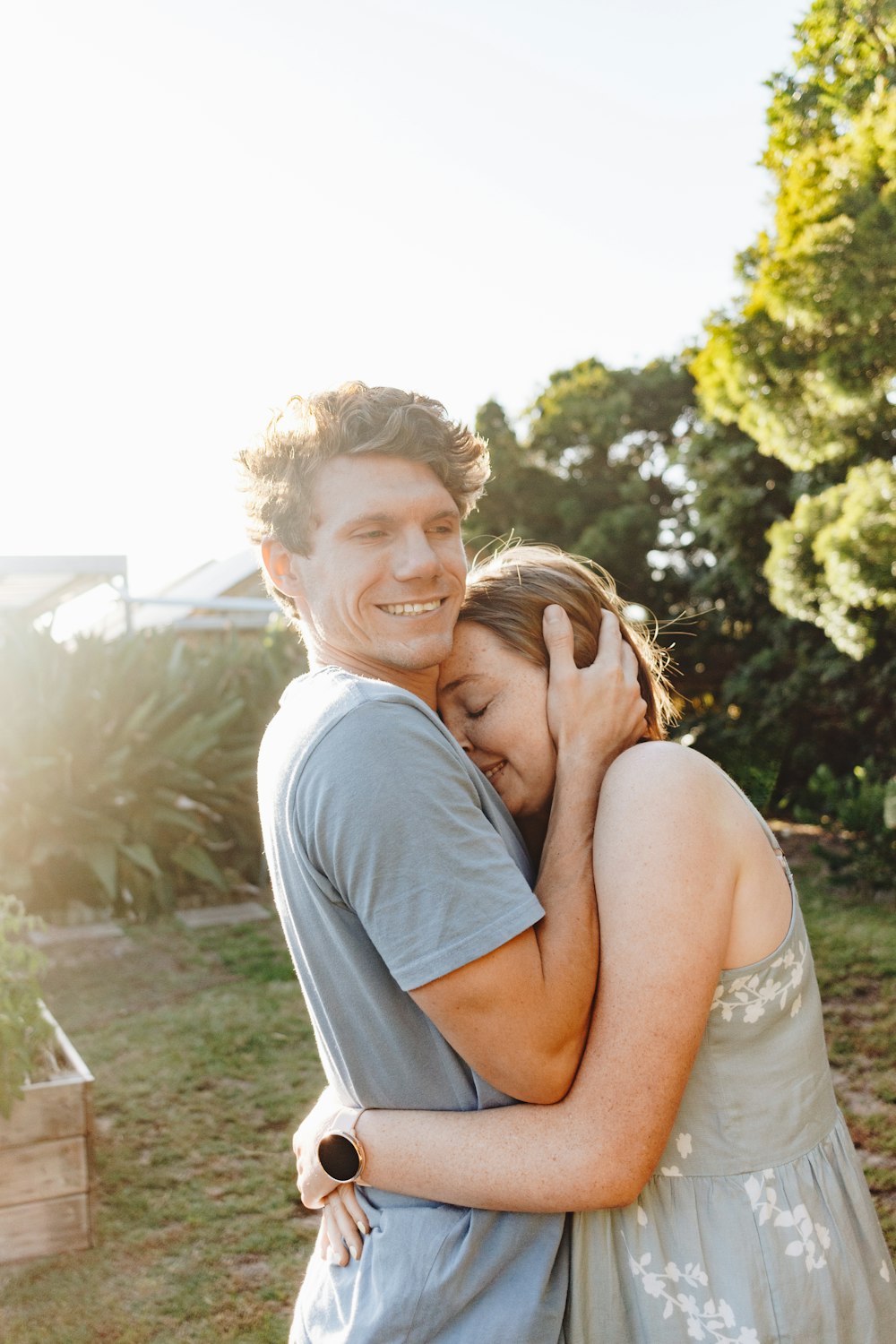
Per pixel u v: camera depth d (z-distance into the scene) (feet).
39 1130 10.68
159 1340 9.52
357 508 4.31
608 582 5.28
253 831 28.14
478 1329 3.94
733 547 43.70
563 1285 4.08
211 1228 11.41
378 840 3.69
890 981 19.86
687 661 47.65
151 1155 13.17
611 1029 3.92
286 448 4.44
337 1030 4.25
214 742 27.04
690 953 3.94
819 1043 4.41
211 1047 16.78
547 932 3.99
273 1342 9.46
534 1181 3.84
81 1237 10.90
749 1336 3.95
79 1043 17.12
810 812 34.14
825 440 28.84
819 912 25.55
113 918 25.54
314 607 4.57
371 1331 3.97
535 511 59.67
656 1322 4.04
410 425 4.35
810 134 27.91
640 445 62.23
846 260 25.30
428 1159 4.01
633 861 4.03
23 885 23.73
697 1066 4.16
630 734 4.61
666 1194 4.15
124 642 28.02
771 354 28.37
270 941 23.44
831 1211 4.20
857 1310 4.15
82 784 25.26
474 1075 4.09
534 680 4.64
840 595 27.48
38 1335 9.56
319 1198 4.42
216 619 59.67
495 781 4.83
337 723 3.86
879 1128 13.44
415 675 4.64
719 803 4.23
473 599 4.85
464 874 3.72
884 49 25.39
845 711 39.47
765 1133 4.15
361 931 4.04
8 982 10.44
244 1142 13.52
